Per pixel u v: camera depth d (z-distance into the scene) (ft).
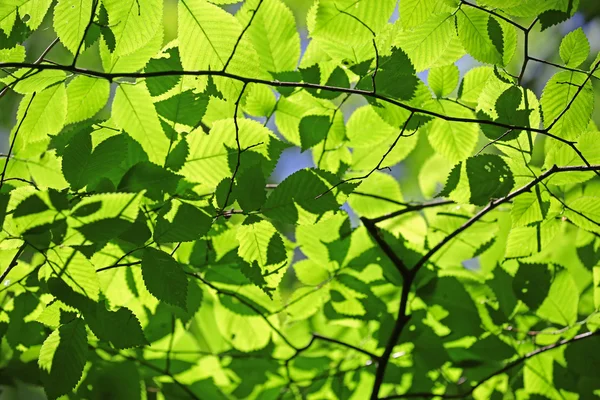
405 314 8.43
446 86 8.01
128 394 8.35
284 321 8.72
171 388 8.62
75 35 7.55
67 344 7.45
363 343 8.71
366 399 8.73
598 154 7.80
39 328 8.14
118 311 7.46
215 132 7.84
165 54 7.77
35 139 7.76
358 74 7.89
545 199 7.86
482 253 8.50
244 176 7.63
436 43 7.71
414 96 7.75
